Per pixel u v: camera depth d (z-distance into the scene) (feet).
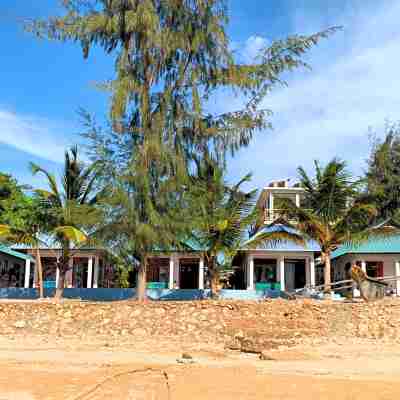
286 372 40.27
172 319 68.90
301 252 106.42
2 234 87.35
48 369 41.52
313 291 93.86
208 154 78.48
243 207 84.02
